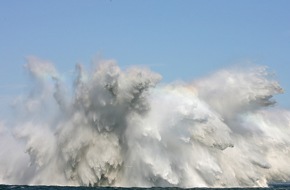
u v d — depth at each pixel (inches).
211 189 3253.0
